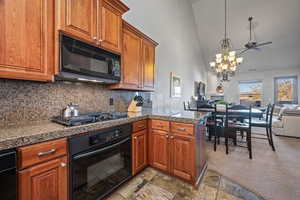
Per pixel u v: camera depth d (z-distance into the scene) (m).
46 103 1.51
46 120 1.49
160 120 2.00
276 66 6.80
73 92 1.76
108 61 1.73
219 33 6.30
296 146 3.25
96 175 1.39
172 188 1.73
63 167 1.12
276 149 3.06
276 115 5.65
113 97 2.32
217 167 2.27
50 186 1.05
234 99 7.96
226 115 2.89
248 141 2.69
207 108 4.13
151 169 2.12
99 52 1.61
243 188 1.75
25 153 0.93
